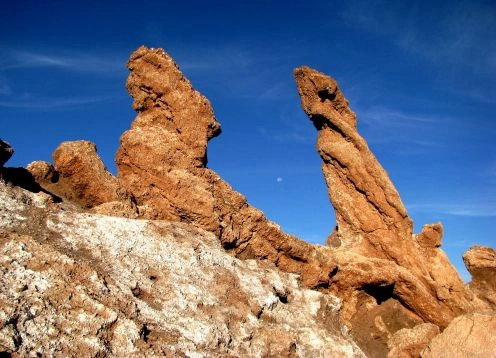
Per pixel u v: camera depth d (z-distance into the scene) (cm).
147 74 3067
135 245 2109
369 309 3512
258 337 2028
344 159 3850
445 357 2956
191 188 2816
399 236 3688
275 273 2775
